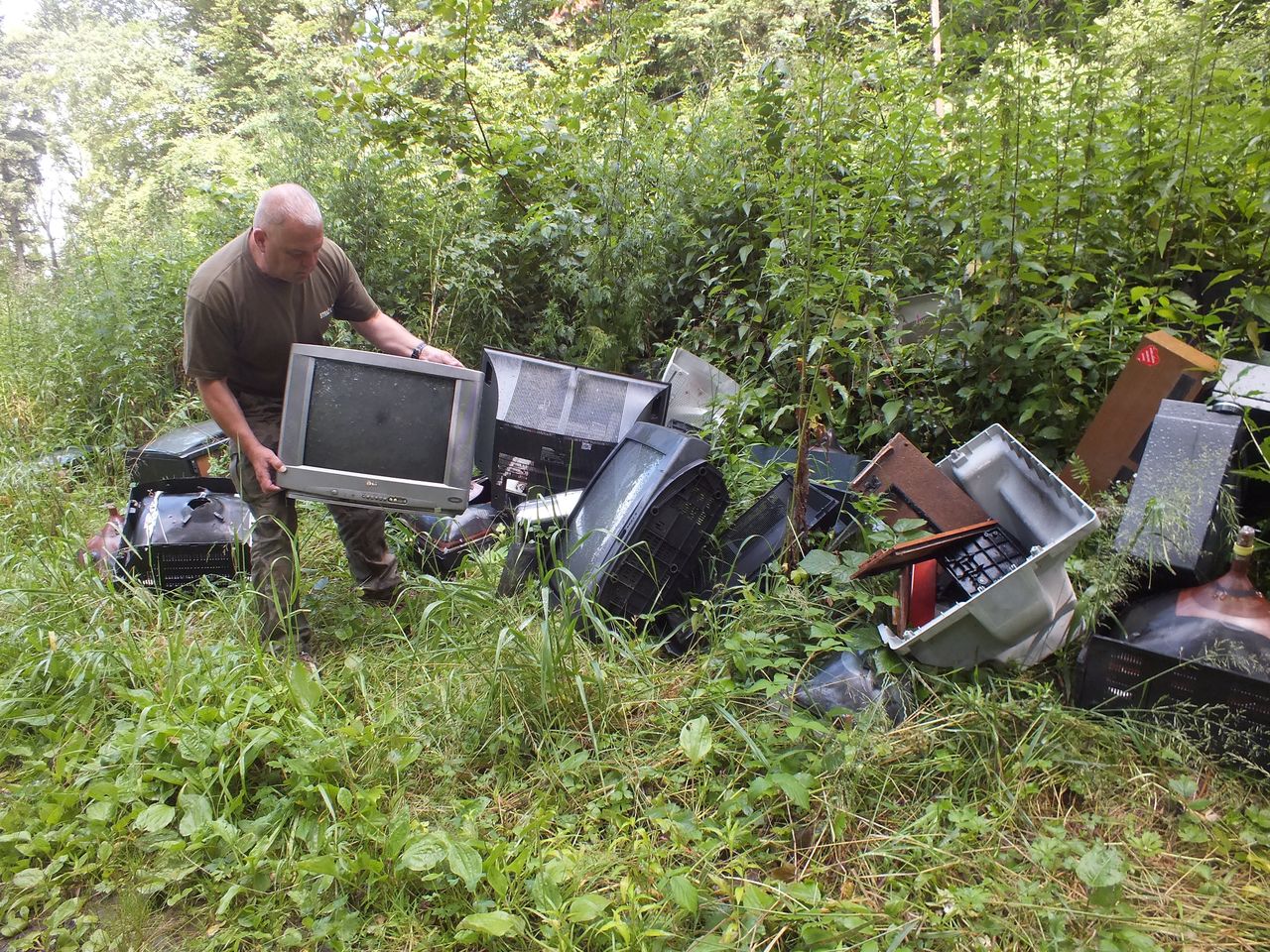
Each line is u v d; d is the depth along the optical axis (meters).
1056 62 3.57
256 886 1.87
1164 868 1.79
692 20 8.62
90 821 2.03
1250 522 2.60
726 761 2.15
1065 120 3.50
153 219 7.52
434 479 2.80
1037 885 1.71
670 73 8.20
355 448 2.75
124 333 5.30
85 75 18.73
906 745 2.10
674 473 2.69
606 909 1.71
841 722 2.21
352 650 2.82
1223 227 3.34
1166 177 3.37
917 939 1.61
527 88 7.35
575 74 5.61
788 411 3.94
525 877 1.79
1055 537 2.39
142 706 2.35
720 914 1.68
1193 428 2.31
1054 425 3.22
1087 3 3.58
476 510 3.66
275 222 2.45
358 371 2.73
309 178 5.65
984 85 3.51
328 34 16.38
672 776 2.08
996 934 1.62
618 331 4.80
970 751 2.09
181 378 5.56
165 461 4.07
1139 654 2.08
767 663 2.34
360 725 2.21
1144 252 3.44
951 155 3.82
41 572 3.19
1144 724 2.09
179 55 19.94
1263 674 1.94
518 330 5.29
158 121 17.47
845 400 3.30
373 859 1.84
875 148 3.94
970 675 2.33
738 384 4.09
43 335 5.77
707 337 4.41
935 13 4.67
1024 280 3.25
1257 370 2.72
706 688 2.31
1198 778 1.98
